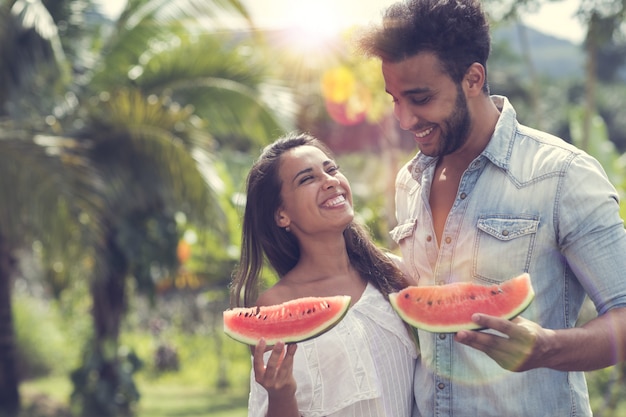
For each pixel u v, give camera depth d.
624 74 30.25
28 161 8.84
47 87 9.55
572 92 30.11
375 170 17.39
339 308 2.59
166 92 10.80
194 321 17.89
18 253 12.95
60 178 8.91
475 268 2.62
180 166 10.02
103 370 11.95
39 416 12.28
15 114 9.07
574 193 2.48
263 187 2.90
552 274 2.56
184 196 10.16
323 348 2.68
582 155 2.54
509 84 25.36
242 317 2.61
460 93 2.53
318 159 2.85
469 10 2.49
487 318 2.12
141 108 9.84
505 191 2.60
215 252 12.19
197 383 17.56
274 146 2.94
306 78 11.63
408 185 2.96
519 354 2.13
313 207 2.79
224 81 10.72
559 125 26.81
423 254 2.82
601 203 2.46
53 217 8.95
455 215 2.67
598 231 2.45
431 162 2.87
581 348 2.23
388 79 2.55
